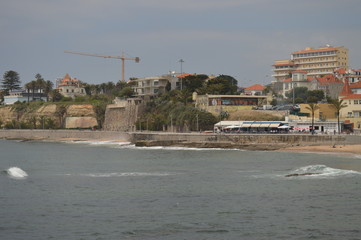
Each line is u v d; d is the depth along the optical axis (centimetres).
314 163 11856
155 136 19288
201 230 6084
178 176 10369
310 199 7638
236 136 16838
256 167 11444
